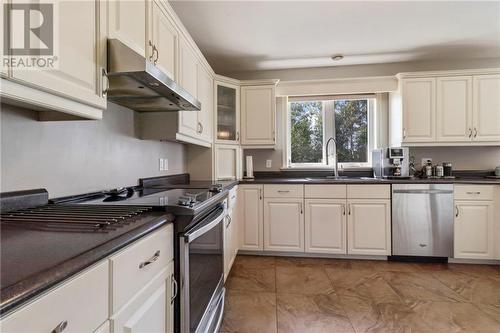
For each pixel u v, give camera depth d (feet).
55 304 1.72
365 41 9.06
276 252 9.91
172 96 5.24
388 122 11.21
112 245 2.30
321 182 9.44
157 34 5.18
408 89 10.00
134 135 6.45
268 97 10.55
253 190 9.82
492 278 7.82
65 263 1.83
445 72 9.78
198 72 7.84
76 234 2.49
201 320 4.44
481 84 9.64
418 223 9.00
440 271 8.35
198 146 9.75
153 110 6.56
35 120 3.76
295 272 8.32
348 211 9.31
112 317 2.33
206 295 4.78
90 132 4.96
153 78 4.03
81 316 1.95
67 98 2.94
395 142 10.63
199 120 8.02
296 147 11.86
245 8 7.11
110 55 3.63
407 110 10.01
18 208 3.49
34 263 1.80
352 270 8.46
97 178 5.13
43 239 2.33
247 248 9.82
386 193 9.13
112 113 5.64
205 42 9.04
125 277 2.53
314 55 10.18
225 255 6.97
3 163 3.33
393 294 6.88
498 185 8.73
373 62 10.96
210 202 4.71
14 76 2.29
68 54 2.87
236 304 6.41
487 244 8.77
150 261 3.01
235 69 11.59
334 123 11.71
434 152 10.87
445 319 5.76
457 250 8.88
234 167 10.60
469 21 7.82
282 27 8.10
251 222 9.82
